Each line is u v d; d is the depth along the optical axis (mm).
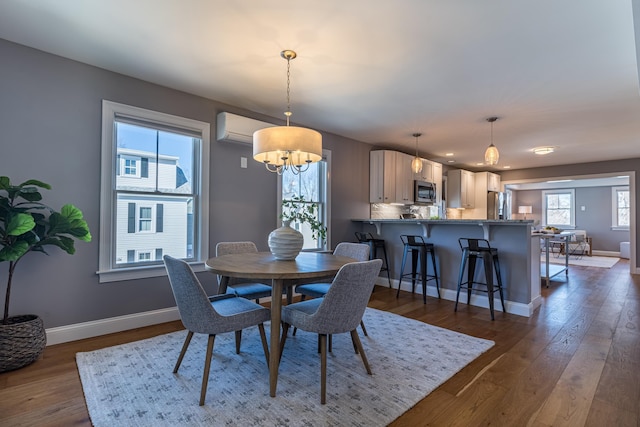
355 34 2271
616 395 1922
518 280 3609
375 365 2283
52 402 1819
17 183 2451
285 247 2424
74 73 2693
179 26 2201
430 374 2160
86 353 2438
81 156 2729
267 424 1633
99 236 2814
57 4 1975
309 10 2016
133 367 2225
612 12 1987
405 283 4695
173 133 3275
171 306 3236
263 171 4047
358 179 5336
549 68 2746
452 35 2268
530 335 2906
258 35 2297
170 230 3293
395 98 3455
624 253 8617
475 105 3637
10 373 2139
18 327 2193
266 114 4027
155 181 3182
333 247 4922
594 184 10016
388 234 4938
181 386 1986
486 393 1947
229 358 2383
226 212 3674
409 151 6020
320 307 1854
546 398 1894
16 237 2230
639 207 6297
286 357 2412
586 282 5367
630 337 2855
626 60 2596
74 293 2705
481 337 2848
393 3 1937
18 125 2459
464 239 3768
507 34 2248
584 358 2428
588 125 4340
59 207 2623
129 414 1707
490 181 7680
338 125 4465
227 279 2705
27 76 2492
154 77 2986
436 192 6488
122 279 2945
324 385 1831
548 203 10922
